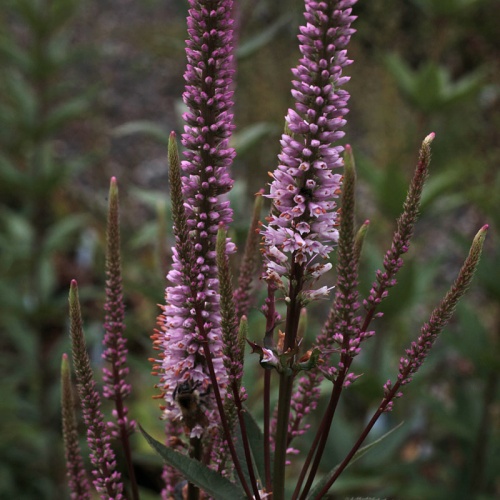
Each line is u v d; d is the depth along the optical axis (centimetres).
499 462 483
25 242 597
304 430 170
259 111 675
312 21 131
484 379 457
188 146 144
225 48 140
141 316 524
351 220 137
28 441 559
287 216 136
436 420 484
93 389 154
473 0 492
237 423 163
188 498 163
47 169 584
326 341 161
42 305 545
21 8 543
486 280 452
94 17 1008
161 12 1043
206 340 142
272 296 147
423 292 523
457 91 490
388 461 464
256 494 144
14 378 567
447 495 466
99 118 825
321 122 131
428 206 471
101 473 157
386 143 601
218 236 135
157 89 1004
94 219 771
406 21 695
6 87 586
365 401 470
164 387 158
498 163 507
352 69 673
